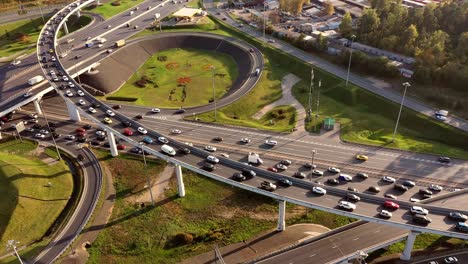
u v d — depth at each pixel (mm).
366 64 177375
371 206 89188
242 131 141000
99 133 141875
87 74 179625
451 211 86500
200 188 119188
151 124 144375
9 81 163875
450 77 161750
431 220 84375
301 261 86750
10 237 101000
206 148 126062
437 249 93500
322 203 90438
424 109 149250
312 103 164250
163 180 122125
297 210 110312
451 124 139875
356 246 89500
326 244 90625
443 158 122500
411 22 196125
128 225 105688
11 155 132125
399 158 125125
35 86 158125
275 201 113750
